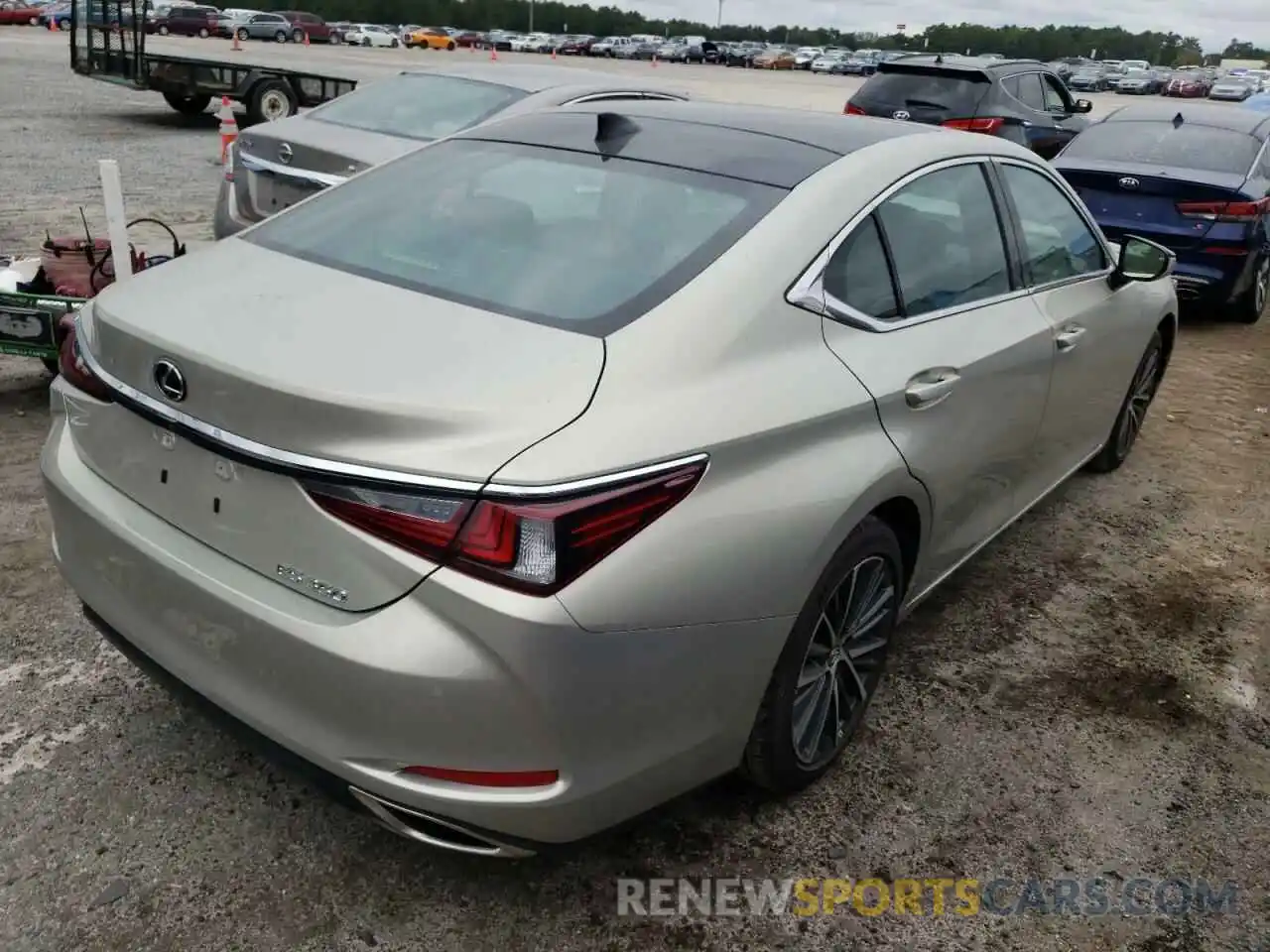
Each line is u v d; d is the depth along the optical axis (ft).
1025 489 13.16
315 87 55.36
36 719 10.03
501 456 6.68
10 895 8.11
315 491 6.92
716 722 7.97
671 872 8.85
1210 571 14.78
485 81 25.07
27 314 15.90
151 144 47.91
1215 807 10.06
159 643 8.05
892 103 37.50
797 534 7.98
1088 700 11.59
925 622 12.96
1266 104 63.62
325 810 9.20
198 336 7.62
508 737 6.84
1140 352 16.26
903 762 10.36
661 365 7.61
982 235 11.53
